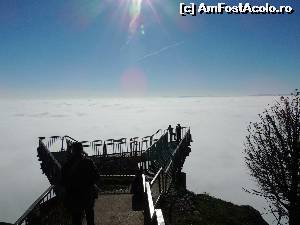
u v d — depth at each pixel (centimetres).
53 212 1216
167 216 1569
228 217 2042
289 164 1789
